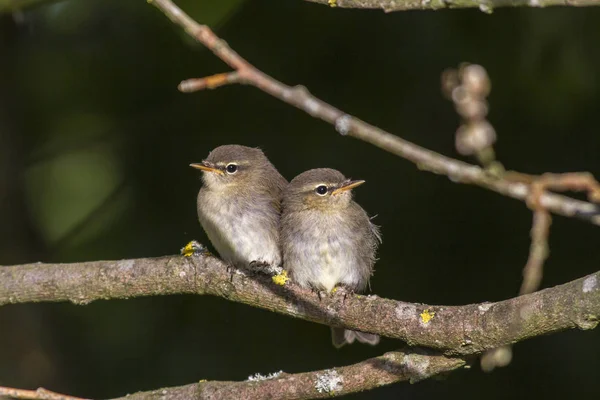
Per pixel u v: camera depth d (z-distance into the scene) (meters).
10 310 12.41
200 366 12.01
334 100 12.61
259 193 10.62
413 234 12.23
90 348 12.43
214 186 10.68
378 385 8.12
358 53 12.53
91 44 13.41
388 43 12.41
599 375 11.12
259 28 12.59
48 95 13.52
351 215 10.19
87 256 13.02
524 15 11.02
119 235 13.01
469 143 4.48
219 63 13.06
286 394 8.23
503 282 11.80
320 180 10.04
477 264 11.98
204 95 13.20
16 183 13.23
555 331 7.05
